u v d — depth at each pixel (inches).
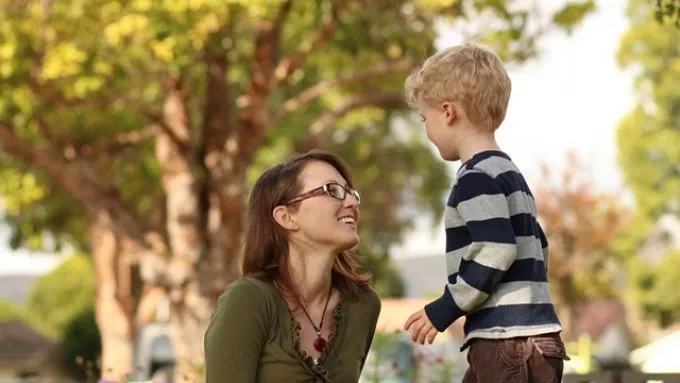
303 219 189.6
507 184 192.2
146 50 837.2
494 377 189.2
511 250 187.5
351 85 1025.5
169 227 948.6
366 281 198.4
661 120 1918.1
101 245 1311.5
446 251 195.8
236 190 932.0
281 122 1069.1
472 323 193.2
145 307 1337.4
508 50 860.0
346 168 195.2
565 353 191.5
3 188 1100.5
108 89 884.0
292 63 903.1
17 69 834.2
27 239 1267.2
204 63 919.0
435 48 835.4
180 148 936.9
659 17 371.6
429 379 513.7
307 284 190.9
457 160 202.2
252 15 821.2
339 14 865.5
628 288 2135.8
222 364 183.5
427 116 202.2
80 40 827.4
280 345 186.1
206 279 933.2
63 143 995.9
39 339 2028.8
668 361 1241.4
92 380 448.8
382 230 1598.2
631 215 1987.0
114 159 1123.3
